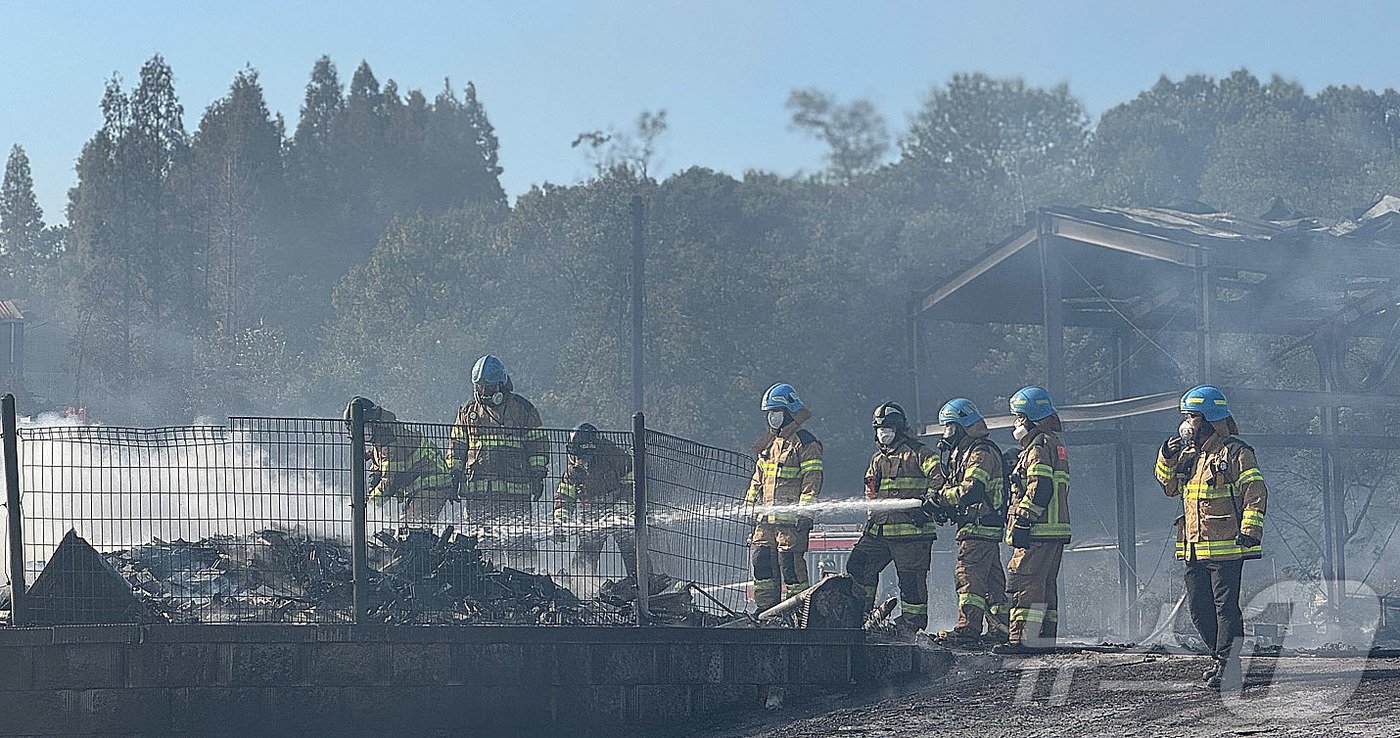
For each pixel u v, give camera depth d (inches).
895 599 1095.6
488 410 1135.6
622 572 1103.6
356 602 938.1
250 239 7775.6
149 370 6343.5
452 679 933.8
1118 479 1892.2
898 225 5915.4
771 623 1059.3
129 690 898.7
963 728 834.2
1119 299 2237.9
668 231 5984.3
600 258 5733.3
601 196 5930.1
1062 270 2052.2
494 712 938.7
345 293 6820.9
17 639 901.8
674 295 5334.6
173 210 7027.6
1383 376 2048.5
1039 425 1058.7
